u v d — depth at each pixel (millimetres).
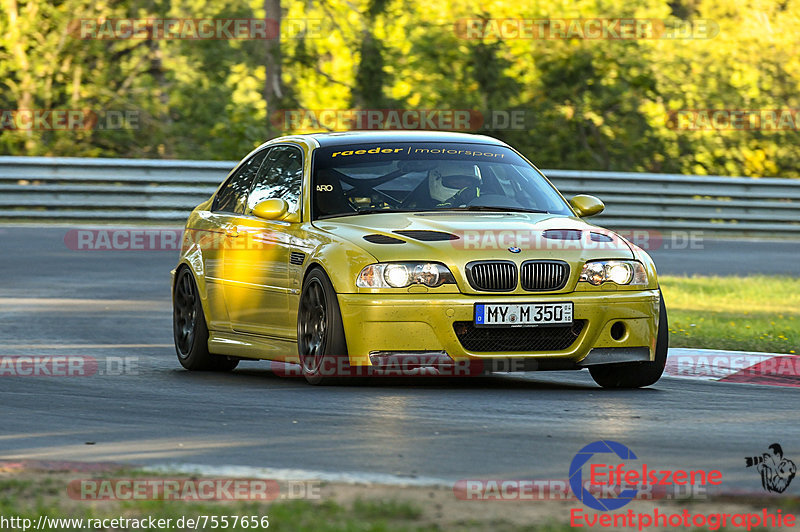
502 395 22828
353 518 12891
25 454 17000
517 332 22812
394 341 22500
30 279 45719
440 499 13867
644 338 23609
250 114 82312
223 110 81562
